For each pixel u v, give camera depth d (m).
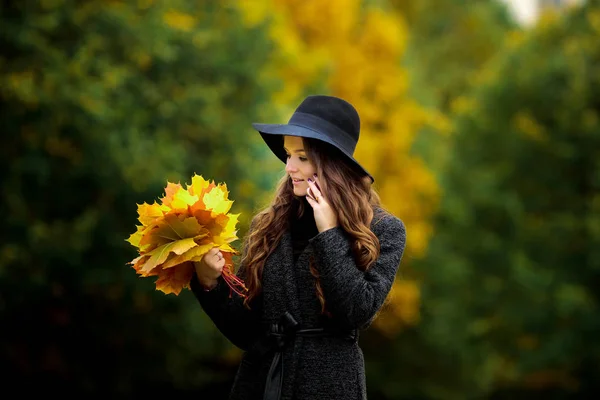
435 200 18.45
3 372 11.09
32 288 9.37
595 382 15.12
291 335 2.39
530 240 15.70
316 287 2.36
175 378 11.84
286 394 2.34
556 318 15.14
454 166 17.83
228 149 11.45
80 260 9.48
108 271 9.80
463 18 28.30
